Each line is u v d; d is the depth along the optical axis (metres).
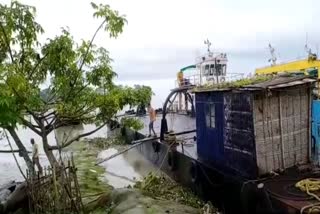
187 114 31.86
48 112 12.79
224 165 13.05
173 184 16.61
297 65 20.61
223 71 31.20
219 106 13.18
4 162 23.77
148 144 22.50
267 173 11.03
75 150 27.83
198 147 15.49
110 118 12.57
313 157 12.27
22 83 9.61
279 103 11.21
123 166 22.05
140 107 12.91
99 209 11.94
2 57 11.22
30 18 11.20
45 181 11.28
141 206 11.07
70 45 11.30
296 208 8.40
